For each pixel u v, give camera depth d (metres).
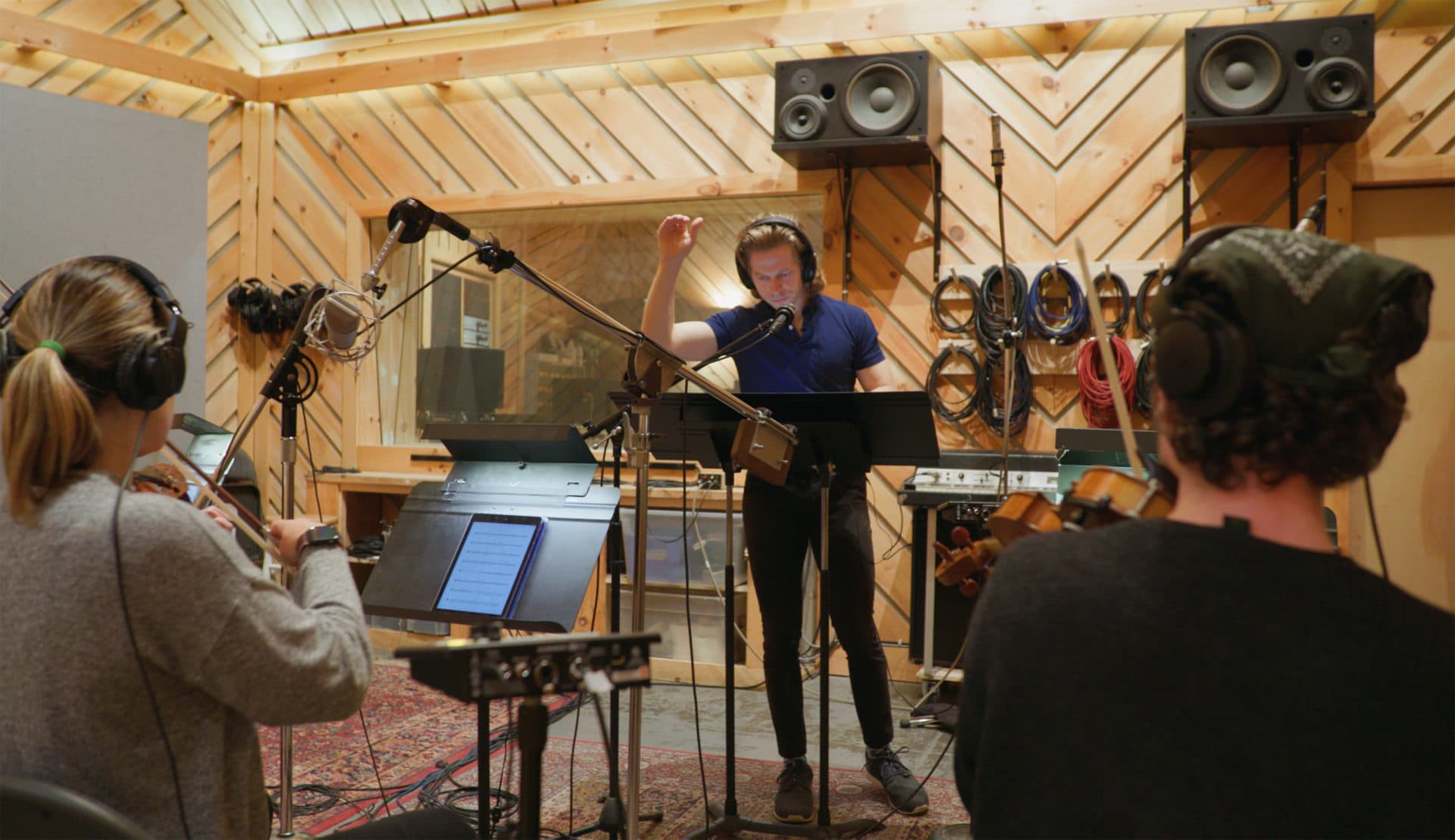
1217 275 0.79
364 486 4.73
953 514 3.67
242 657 1.09
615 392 2.16
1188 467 0.84
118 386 1.15
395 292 5.11
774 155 4.42
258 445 5.26
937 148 4.11
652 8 4.66
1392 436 0.79
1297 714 0.74
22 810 0.94
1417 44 3.69
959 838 2.42
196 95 5.14
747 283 2.67
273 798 2.74
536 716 1.07
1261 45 3.53
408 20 5.04
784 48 4.40
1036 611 0.83
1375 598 0.76
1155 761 0.76
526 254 4.89
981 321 4.01
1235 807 0.74
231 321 5.23
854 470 2.41
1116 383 1.18
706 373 4.27
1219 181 3.88
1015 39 4.11
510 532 2.04
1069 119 4.05
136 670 1.07
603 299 4.78
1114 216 3.99
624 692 3.24
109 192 4.82
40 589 1.06
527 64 4.67
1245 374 0.77
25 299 1.17
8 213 4.55
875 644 2.65
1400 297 0.78
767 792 2.83
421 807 2.71
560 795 2.78
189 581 1.07
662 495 4.15
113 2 4.88
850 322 2.71
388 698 3.75
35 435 1.09
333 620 1.21
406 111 5.02
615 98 4.67
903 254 4.21
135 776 1.08
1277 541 0.80
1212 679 0.76
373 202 5.05
